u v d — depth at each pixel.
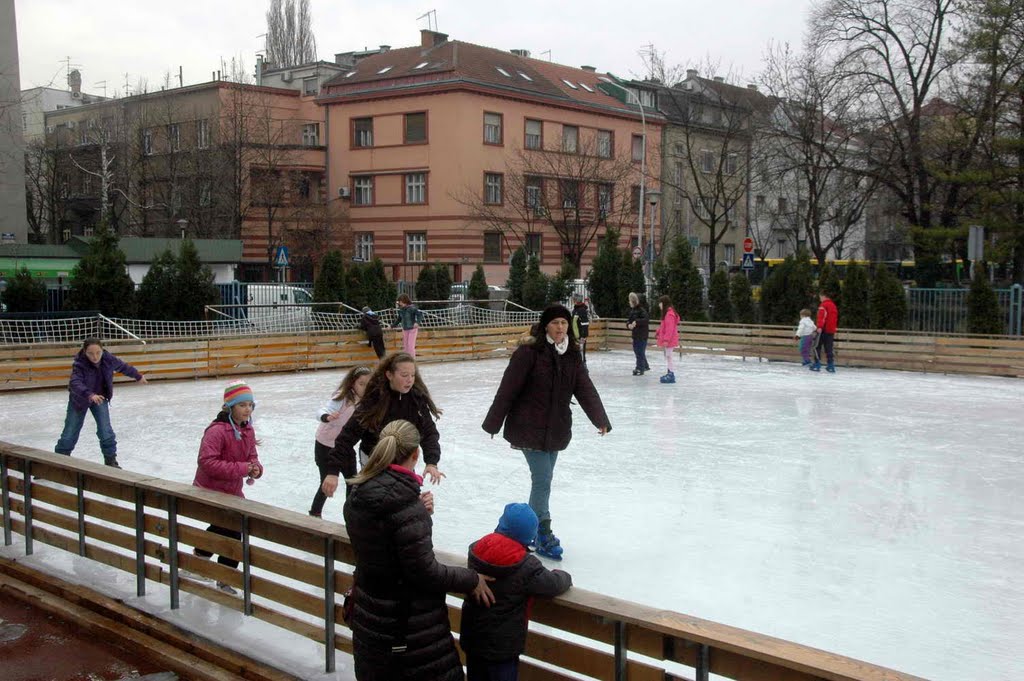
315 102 45.12
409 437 3.48
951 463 9.72
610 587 5.90
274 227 43.72
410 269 43.19
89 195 47.69
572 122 45.62
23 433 11.51
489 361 21.80
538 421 6.41
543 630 5.20
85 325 19.89
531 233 43.19
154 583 5.79
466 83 40.94
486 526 7.28
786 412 13.39
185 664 4.72
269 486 8.60
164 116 44.94
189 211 42.06
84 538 5.98
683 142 50.72
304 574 4.57
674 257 24.39
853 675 2.72
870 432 11.65
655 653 3.31
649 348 24.00
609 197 45.47
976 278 20.08
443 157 41.75
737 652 3.01
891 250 56.47
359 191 44.72
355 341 19.91
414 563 3.28
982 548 6.74
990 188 25.67
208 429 5.86
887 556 6.54
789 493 8.38
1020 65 25.17
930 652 4.90
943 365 18.75
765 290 22.53
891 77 29.00
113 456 9.30
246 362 18.12
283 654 4.67
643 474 9.19
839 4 29.25
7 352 15.18
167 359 16.95
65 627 5.44
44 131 52.69
